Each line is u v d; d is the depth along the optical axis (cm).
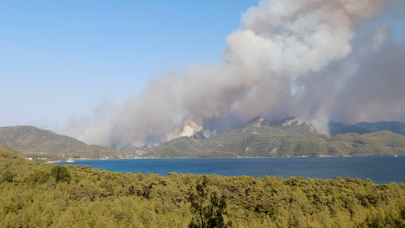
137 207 6184
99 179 10512
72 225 5162
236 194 7725
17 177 9319
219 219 3080
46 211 5622
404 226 3872
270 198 6975
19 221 5097
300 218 5122
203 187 3206
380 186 8525
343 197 6662
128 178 9925
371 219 4509
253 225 5153
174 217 5516
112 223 5206
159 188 8081
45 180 8888
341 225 4556
